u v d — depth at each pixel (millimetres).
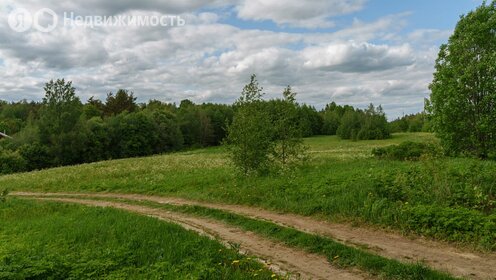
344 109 140000
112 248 10141
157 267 8297
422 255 9031
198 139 101750
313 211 13797
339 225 12188
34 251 10023
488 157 20406
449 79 21500
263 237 11594
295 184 17703
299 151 23891
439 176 13812
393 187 13578
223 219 14305
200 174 26516
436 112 22141
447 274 7645
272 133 23156
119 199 21141
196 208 16375
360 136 90062
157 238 10750
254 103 22812
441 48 22516
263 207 15641
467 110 21031
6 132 93812
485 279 7527
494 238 9336
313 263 9039
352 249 9422
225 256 9141
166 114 97500
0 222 15727
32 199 22641
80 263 8586
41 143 63188
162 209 17406
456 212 10680
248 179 21281
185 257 9086
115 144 77000
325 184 16766
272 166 22938
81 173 33000
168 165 35781
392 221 11445
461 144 21734
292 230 11547
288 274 7996
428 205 11797
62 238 11805
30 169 59156
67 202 20938
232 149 22594
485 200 11977
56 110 64438
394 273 7809
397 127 114438
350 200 13539
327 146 65312
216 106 120688
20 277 7465
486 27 20516
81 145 65438
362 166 22547
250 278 7758
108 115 109562
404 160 24766
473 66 20812
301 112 25109
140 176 28656
